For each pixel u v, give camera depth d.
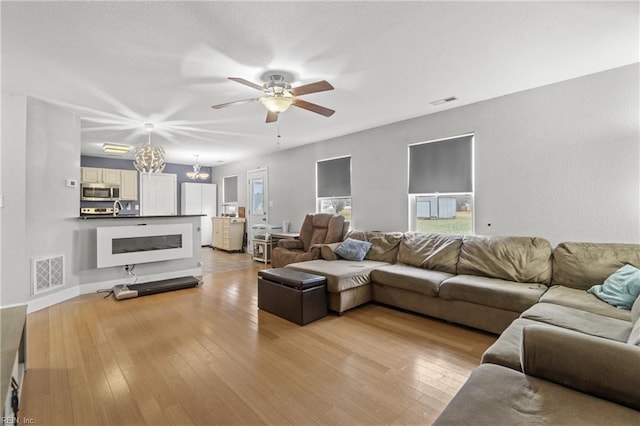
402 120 4.32
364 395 1.84
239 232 7.81
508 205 3.38
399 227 4.41
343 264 3.79
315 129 4.81
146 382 1.97
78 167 4.03
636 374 1.06
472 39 2.25
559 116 3.04
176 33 2.14
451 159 3.86
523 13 1.95
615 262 2.51
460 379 2.02
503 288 2.62
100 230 3.98
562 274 2.72
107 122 4.35
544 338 1.25
